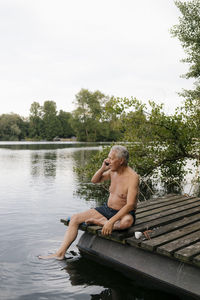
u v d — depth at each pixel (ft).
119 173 12.50
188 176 37.52
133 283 10.28
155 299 9.23
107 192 27.12
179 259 9.87
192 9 50.01
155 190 29.30
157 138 26.27
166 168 30.91
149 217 14.53
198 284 9.53
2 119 321.11
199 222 14.06
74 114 223.71
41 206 21.36
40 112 346.54
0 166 48.52
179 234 12.14
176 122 24.79
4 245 13.30
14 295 9.04
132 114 25.03
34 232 15.28
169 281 10.17
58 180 34.01
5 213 19.27
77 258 12.28
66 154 79.41
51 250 12.85
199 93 50.39
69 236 12.55
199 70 51.01
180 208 16.49
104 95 219.41
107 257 12.26
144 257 11.22
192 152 27.22
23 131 339.77
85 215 12.80
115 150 12.03
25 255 12.21
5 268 10.92
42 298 8.93
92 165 28.43
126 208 11.72
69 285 9.88
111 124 27.32
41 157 68.28
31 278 10.23
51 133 332.19
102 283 10.12
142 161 26.96
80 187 29.60
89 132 230.07
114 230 12.10
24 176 37.06
